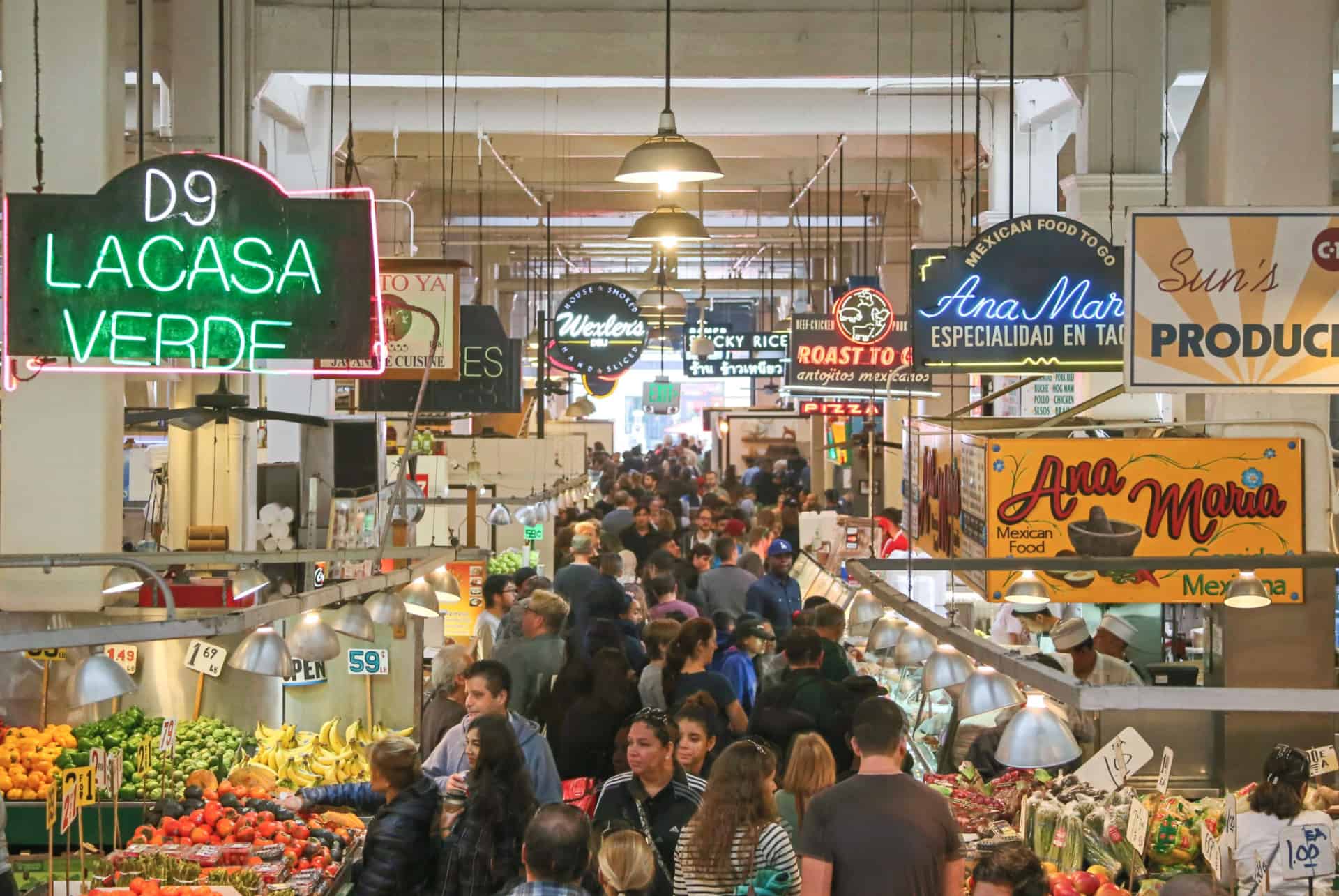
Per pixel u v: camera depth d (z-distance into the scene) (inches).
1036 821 265.4
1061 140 679.1
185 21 473.1
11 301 275.3
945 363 364.5
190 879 255.1
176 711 358.0
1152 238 293.6
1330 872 238.2
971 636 199.8
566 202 1081.4
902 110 714.2
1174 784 310.7
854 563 280.8
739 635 395.5
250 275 278.4
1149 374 293.6
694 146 316.5
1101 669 332.8
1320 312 293.0
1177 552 320.2
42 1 346.3
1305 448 326.0
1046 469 323.3
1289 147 347.9
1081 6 494.0
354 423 448.8
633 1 498.6
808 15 500.1
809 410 834.2
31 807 309.0
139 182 276.4
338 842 290.5
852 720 314.2
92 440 350.9
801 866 202.8
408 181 952.3
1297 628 313.4
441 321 455.8
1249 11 347.6
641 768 247.1
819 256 1435.8
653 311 843.4
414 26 493.4
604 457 1379.2
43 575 349.7
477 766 245.0
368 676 361.4
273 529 425.1
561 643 362.3
